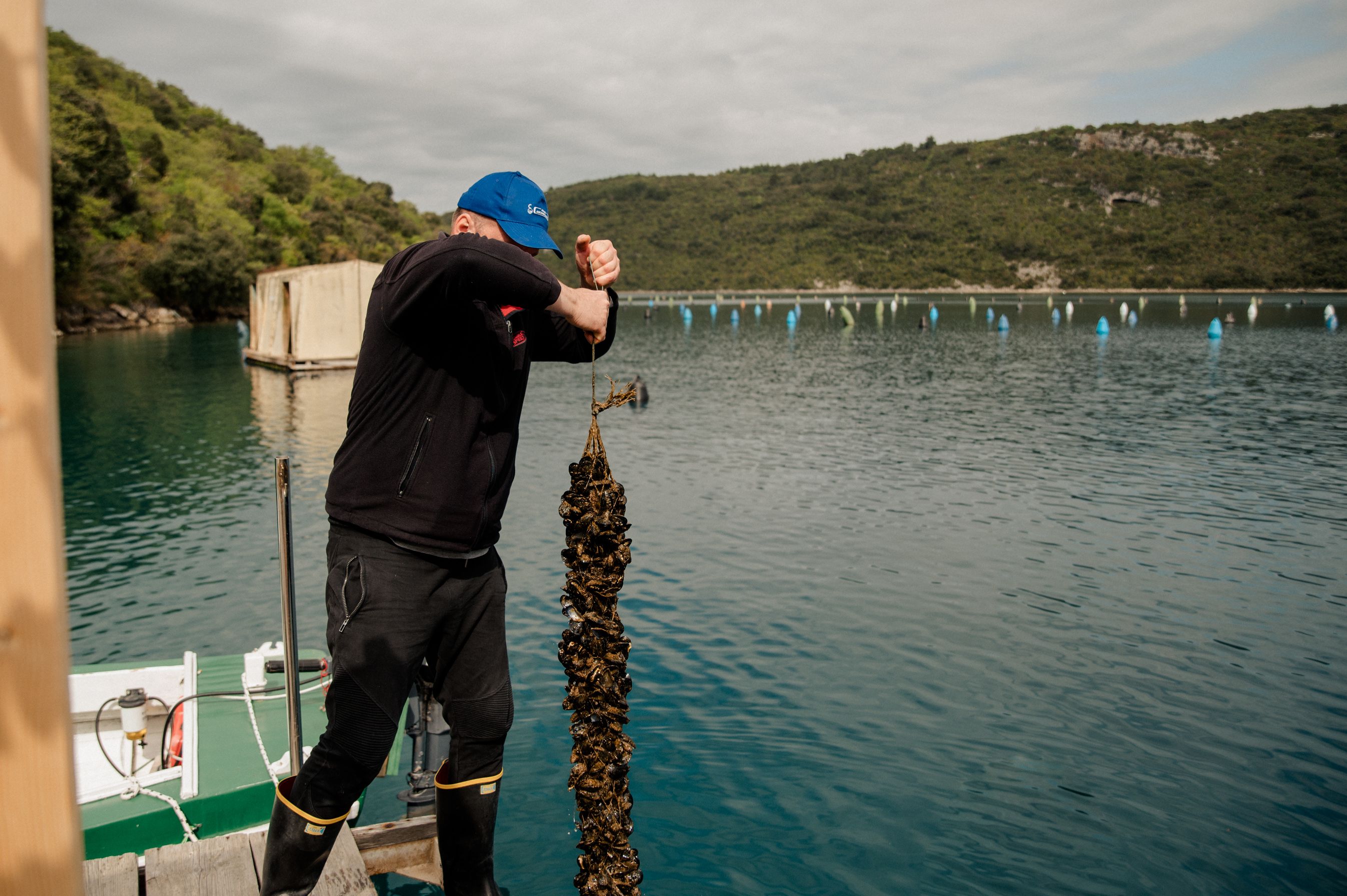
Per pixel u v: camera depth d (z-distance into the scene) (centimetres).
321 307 3306
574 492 233
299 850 225
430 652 250
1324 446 1775
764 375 3222
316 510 1324
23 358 85
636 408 2373
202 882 294
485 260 211
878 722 661
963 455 1706
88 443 1862
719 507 1307
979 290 15700
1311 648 795
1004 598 919
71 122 6319
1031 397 2570
